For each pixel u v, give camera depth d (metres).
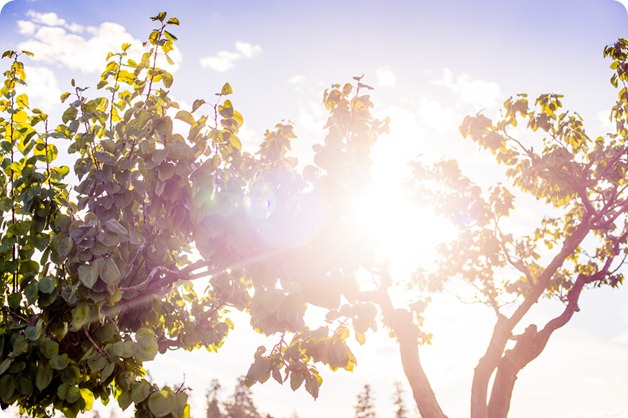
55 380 4.37
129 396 4.13
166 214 4.62
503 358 9.93
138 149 4.61
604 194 10.66
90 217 4.11
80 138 4.84
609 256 11.11
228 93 4.60
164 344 6.13
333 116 4.63
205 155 4.64
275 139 5.28
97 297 4.11
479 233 11.99
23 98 5.12
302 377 4.53
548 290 12.28
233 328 6.55
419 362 9.28
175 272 4.91
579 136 10.20
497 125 10.17
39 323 4.24
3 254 4.72
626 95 9.58
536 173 10.16
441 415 9.11
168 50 5.09
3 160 4.88
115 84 5.25
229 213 4.28
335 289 4.30
